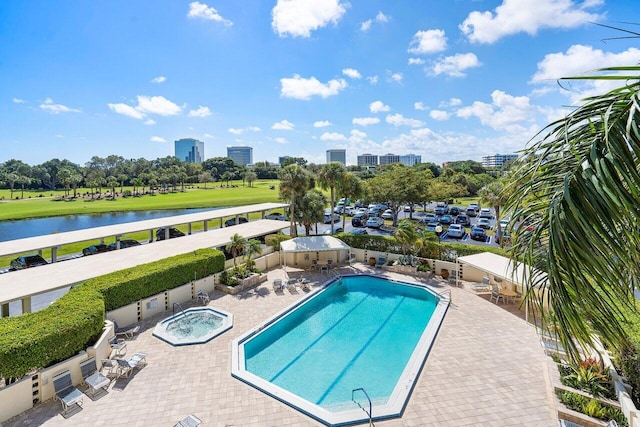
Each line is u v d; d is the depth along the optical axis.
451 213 49.69
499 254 18.70
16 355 8.64
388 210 47.28
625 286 2.41
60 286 13.63
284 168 28.95
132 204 67.69
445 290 18.03
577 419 7.95
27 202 72.75
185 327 13.96
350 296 18.56
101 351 10.91
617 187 2.17
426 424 8.35
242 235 23.42
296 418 8.64
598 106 2.40
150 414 8.75
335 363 11.98
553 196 2.64
